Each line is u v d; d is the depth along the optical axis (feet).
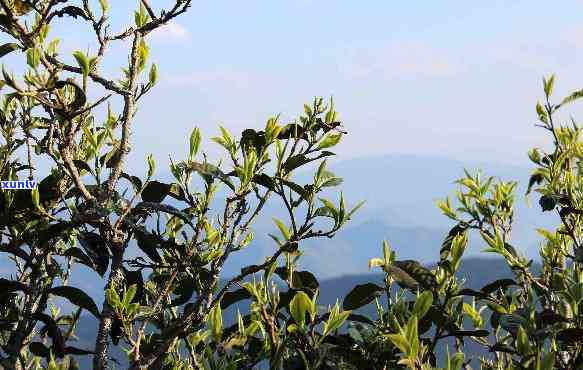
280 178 7.61
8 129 9.24
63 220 7.86
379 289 7.03
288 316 7.47
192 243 7.92
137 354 7.09
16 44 7.00
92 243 7.63
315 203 7.46
